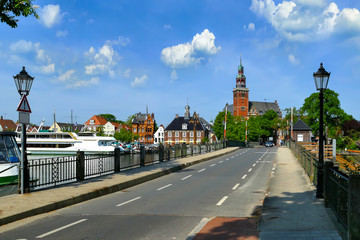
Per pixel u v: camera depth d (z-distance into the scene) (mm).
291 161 28875
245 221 8688
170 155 30406
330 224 7875
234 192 13906
